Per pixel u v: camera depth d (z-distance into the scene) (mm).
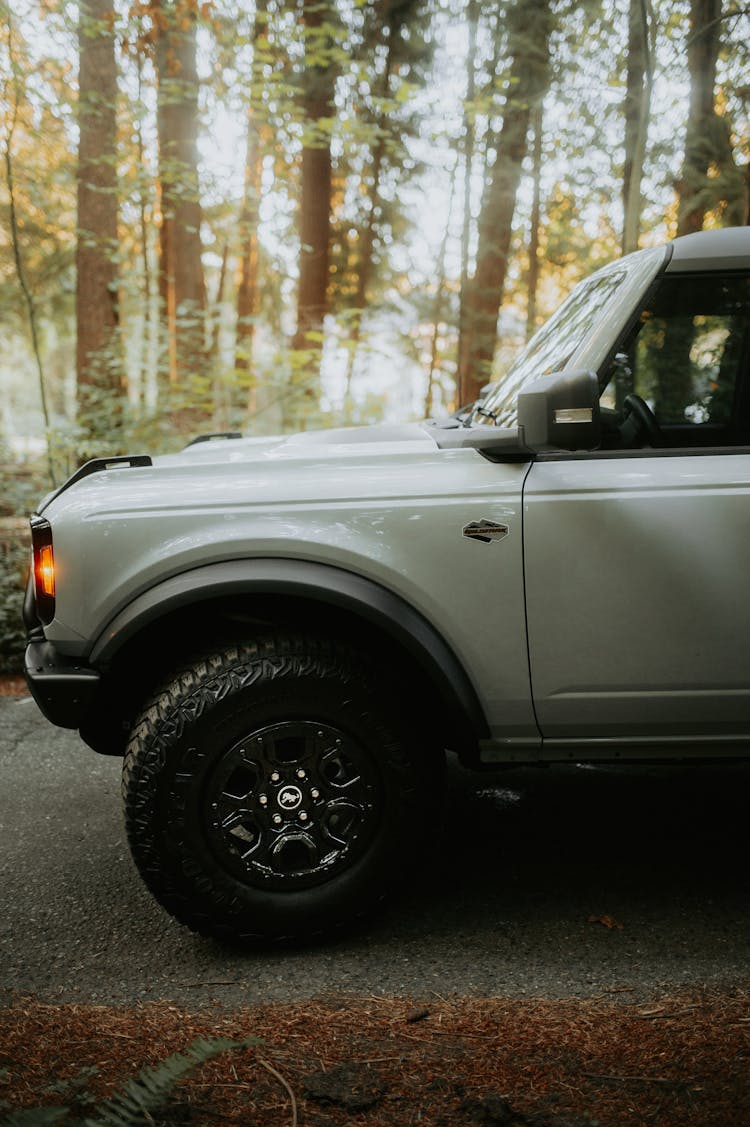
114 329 7531
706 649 2381
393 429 3043
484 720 2453
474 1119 1729
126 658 2438
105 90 7629
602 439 2486
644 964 2359
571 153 7414
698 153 6051
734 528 2342
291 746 2414
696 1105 1743
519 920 2617
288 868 2418
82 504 2428
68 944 2537
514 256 11664
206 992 2273
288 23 7438
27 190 7855
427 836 2461
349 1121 1736
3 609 5418
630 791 3607
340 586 2336
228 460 2553
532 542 2355
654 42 5777
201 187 8195
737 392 2521
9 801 3553
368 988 2273
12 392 20219
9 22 6426
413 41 7227
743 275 2453
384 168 11469
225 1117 1754
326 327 10508
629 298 2480
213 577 2340
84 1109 1738
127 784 2355
